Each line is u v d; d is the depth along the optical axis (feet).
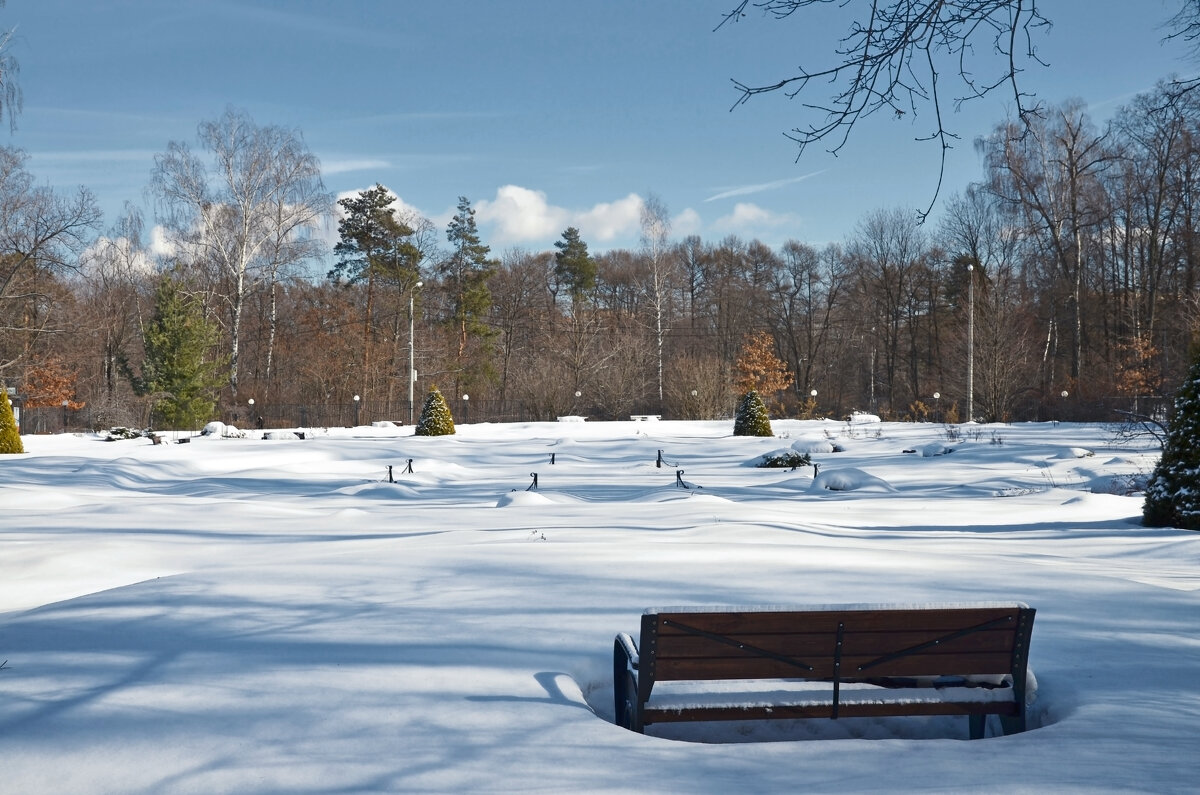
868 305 223.71
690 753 14.25
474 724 14.93
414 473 75.20
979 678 16.74
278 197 156.15
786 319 231.30
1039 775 13.01
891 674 16.11
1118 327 172.96
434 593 23.79
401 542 33.91
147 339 149.48
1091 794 12.18
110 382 174.29
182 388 147.33
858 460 90.22
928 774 13.21
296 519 45.44
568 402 186.80
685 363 172.24
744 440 113.19
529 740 14.37
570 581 25.13
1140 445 88.99
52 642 19.56
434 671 17.37
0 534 37.22
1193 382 44.65
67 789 12.52
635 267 264.52
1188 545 36.45
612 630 20.20
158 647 19.06
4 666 17.84
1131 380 136.26
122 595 24.00
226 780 12.75
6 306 151.33
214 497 61.72
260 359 197.77
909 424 139.33
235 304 161.89
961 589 25.03
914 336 213.87
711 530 37.04
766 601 22.93
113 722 14.83
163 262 159.02
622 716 16.94
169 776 12.88
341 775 12.93
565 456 96.17
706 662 15.70
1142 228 159.43
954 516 50.44
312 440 108.78
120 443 101.71
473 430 135.33
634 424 142.41
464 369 212.23
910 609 15.87
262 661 17.97
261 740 14.15
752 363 196.34
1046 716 16.94
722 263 247.29
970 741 14.92
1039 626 21.81
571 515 45.91
